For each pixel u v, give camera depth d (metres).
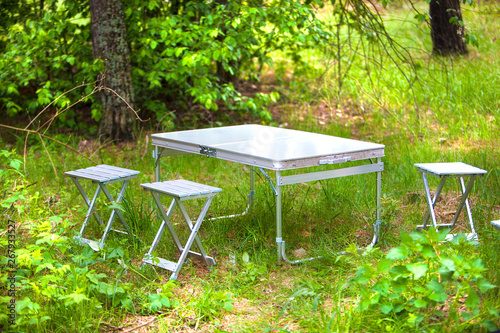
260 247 4.17
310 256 4.11
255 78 9.16
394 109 8.30
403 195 5.30
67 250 4.04
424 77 8.79
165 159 6.78
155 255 3.86
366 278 3.01
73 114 8.20
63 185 5.74
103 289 3.27
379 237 4.29
